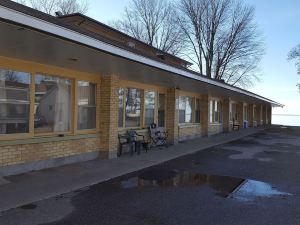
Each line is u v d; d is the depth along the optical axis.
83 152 10.93
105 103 11.67
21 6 7.07
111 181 8.53
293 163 12.12
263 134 26.72
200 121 21.78
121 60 8.71
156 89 15.91
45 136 9.54
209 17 44.50
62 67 10.02
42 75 9.61
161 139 15.73
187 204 6.75
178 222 5.70
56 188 7.51
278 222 5.82
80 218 5.75
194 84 15.23
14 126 8.70
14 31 5.84
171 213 6.16
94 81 11.49
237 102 31.42
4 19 5.01
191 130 20.08
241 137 23.06
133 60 8.62
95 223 5.54
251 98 27.09
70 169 9.53
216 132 25.00
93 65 9.62
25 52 7.77
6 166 8.33
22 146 8.74
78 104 10.92
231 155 13.95
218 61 44.28
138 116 14.63
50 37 6.26
